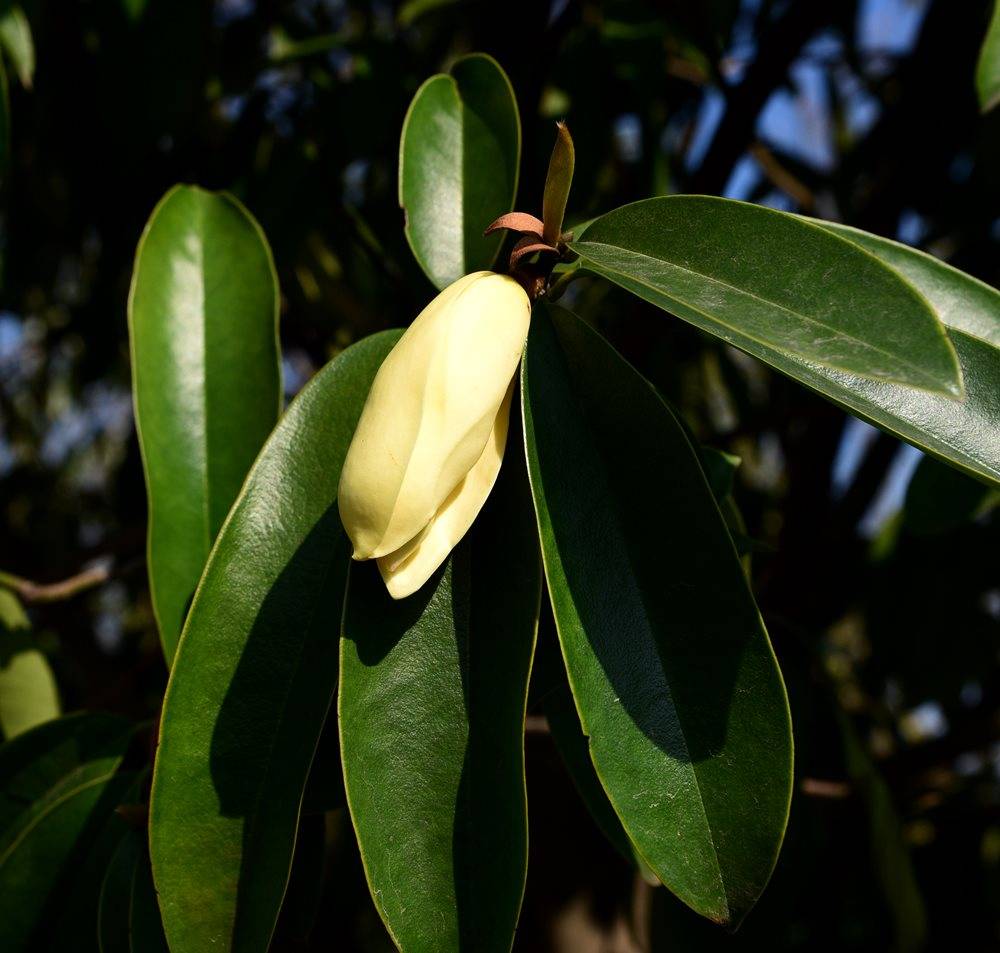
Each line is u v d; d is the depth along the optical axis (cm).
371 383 26
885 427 21
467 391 22
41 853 31
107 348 55
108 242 50
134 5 42
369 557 22
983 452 23
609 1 47
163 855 24
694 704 23
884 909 52
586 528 24
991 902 58
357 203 53
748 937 37
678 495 24
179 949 24
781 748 23
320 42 48
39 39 43
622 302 49
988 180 46
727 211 23
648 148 47
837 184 56
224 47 54
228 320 32
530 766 45
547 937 47
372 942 75
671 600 23
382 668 24
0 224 53
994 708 53
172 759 25
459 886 23
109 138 43
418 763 24
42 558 73
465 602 24
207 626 25
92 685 59
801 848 38
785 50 42
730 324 21
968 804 57
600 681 23
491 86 29
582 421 24
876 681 58
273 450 26
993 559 54
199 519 31
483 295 23
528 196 43
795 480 55
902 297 21
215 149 48
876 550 54
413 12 51
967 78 49
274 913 24
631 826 22
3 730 38
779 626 38
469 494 23
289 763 25
